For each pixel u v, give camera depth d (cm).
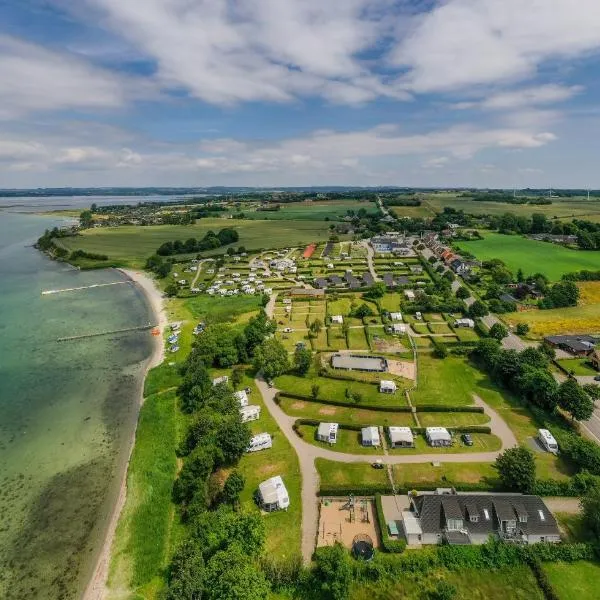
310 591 6297
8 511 8062
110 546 7288
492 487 8062
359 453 9194
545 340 14725
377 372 12638
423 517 7125
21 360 14325
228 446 8694
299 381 12169
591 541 6950
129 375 13338
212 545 6700
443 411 10625
